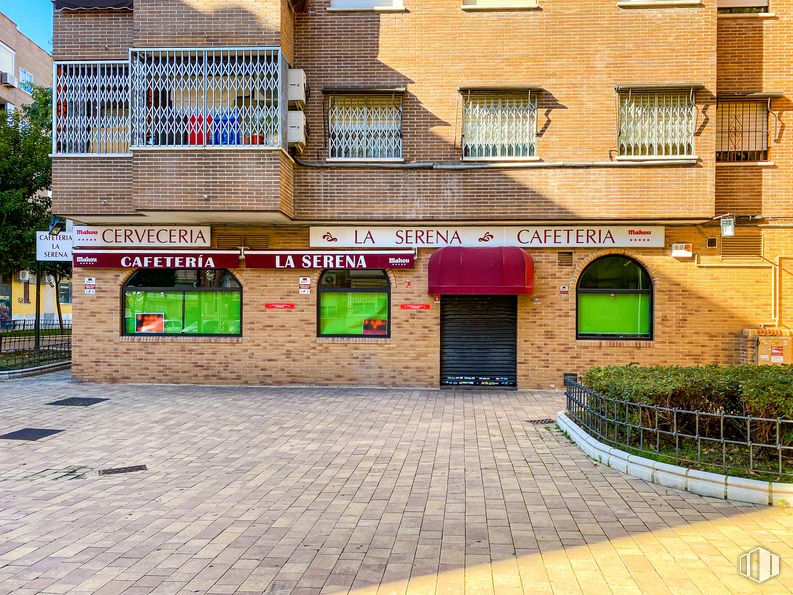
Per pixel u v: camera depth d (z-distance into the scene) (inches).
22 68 1405.0
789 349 465.1
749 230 486.6
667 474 242.1
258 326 510.6
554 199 479.5
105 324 518.0
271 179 451.5
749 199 487.2
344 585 162.9
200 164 451.5
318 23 500.1
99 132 484.4
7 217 703.1
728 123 492.4
